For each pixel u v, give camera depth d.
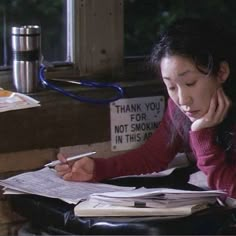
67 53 2.64
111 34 2.65
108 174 2.24
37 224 2.04
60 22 2.61
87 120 2.37
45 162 2.32
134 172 2.30
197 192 1.84
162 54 2.02
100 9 2.60
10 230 2.29
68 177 2.17
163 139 2.36
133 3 2.73
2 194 2.25
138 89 2.49
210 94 2.04
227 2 2.96
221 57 2.04
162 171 2.36
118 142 2.46
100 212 1.82
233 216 1.90
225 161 2.08
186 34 2.00
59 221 1.92
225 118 2.09
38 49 2.38
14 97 2.29
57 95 2.37
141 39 2.77
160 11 2.81
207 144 2.08
